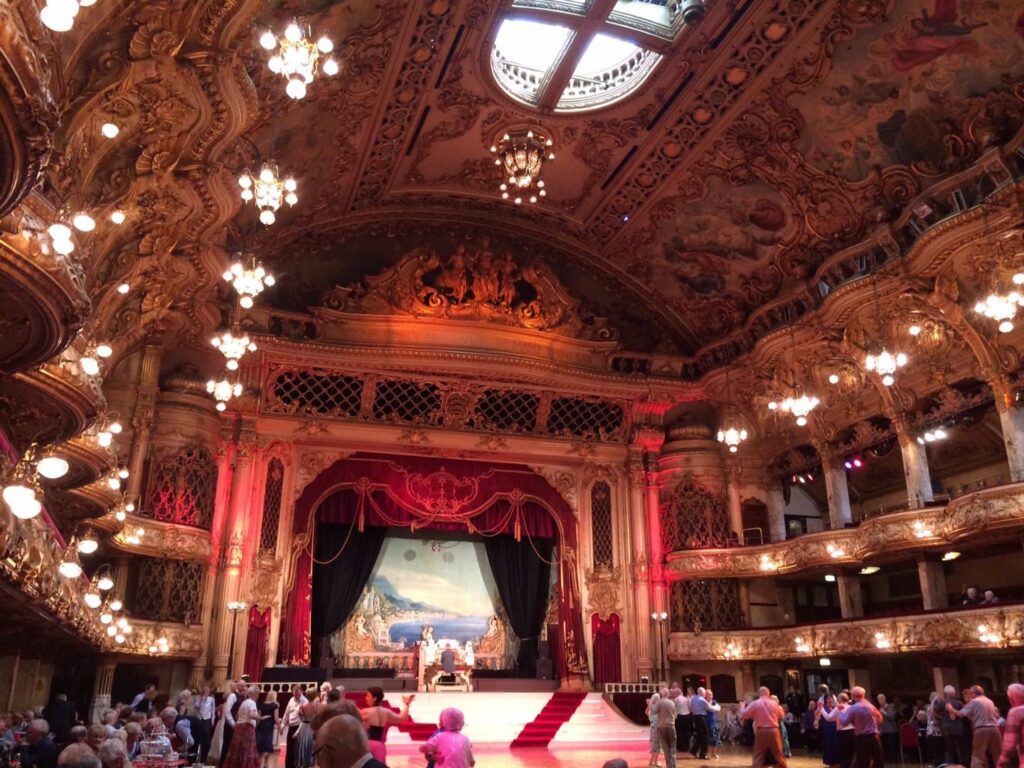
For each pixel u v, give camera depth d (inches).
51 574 313.7
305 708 385.7
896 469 880.9
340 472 810.2
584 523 864.9
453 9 575.5
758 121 675.4
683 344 916.6
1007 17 524.4
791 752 673.6
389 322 794.2
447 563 896.3
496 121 722.2
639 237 850.8
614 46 686.5
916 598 837.8
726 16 593.3
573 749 645.3
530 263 869.8
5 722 338.3
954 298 624.7
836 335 737.6
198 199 470.3
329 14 514.6
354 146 698.8
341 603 818.8
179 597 685.3
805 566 775.1
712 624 827.4
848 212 692.7
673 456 886.4
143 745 305.7
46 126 180.2
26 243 231.0
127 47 353.7
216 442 746.2
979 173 579.5
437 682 778.8
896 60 583.8
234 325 487.5
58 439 345.4
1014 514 585.3
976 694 374.0
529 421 860.6
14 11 161.8
